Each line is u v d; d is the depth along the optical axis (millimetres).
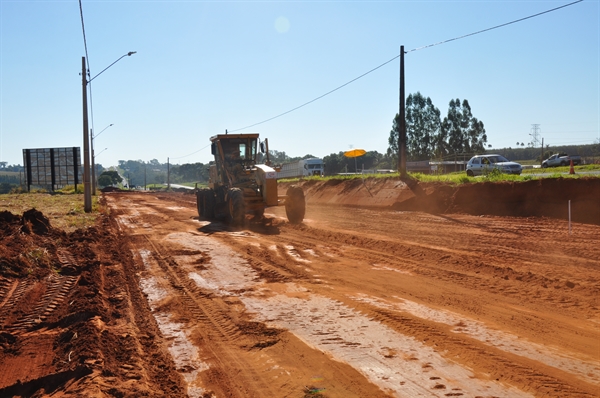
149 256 13453
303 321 7605
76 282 9891
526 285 9148
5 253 10648
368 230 16828
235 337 7098
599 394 4941
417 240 14250
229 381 5672
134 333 7273
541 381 5262
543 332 6754
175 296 9320
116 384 5340
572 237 13250
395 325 7211
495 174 22125
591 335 6602
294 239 15578
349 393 5188
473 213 19312
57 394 5109
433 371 5617
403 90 25359
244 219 19031
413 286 9398
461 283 9484
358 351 6316
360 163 92938
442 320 7371
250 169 20719
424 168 58031
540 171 32938
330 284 9805
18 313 7996
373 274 10531
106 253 13977
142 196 56500
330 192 30828
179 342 6984
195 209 30891
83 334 6734
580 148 83188
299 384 5488
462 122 65375
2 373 5828
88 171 26844
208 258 12875
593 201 16266
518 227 15352
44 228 14969
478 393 5047
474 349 6207
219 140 21234
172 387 5543
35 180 69125
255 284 10039
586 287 8750
